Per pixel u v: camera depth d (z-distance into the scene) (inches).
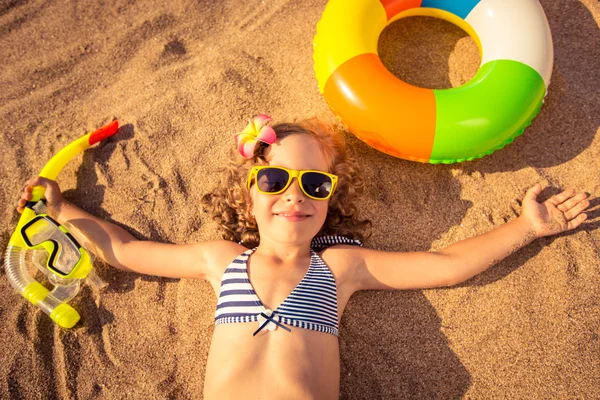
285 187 26.2
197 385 28.5
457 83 35.9
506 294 30.0
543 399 27.6
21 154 34.7
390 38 37.5
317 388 24.4
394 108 29.2
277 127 29.0
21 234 28.1
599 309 29.3
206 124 35.0
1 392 27.6
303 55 37.2
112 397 28.0
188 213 32.5
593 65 36.1
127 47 38.6
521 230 29.8
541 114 34.6
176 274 29.2
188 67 37.3
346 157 31.0
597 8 37.7
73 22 39.9
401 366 28.6
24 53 38.8
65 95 37.0
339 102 30.4
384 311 29.8
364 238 31.4
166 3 40.4
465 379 28.2
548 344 28.7
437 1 34.0
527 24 30.9
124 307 30.2
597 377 27.8
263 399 23.8
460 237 31.5
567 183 32.7
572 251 30.6
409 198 32.5
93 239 30.1
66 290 29.5
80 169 34.0
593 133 33.7
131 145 34.4
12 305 29.8
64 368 28.4
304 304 25.7
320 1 39.5
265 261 27.6
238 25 39.1
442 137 29.1
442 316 29.6
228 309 25.8
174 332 29.7
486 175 33.0
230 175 30.8
